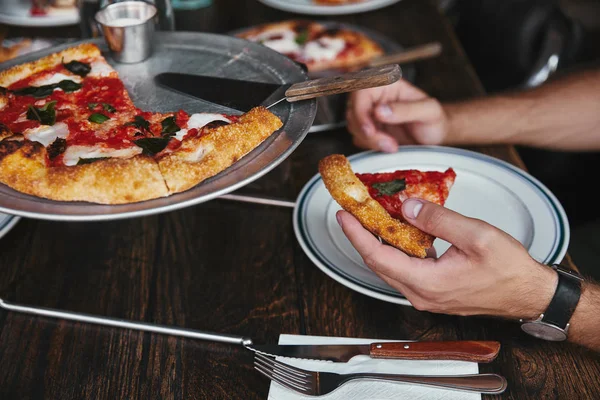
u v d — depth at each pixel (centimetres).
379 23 154
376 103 111
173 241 91
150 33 99
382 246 77
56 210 71
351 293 83
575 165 161
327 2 157
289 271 86
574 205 149
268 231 92
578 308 77
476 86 127
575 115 113
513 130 112
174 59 100
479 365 75
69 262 88
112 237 92
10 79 98
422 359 73
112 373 75
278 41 140
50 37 139
